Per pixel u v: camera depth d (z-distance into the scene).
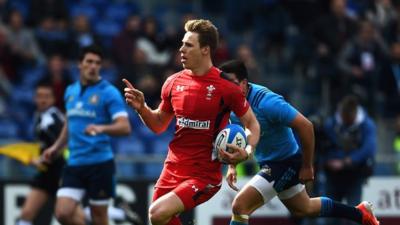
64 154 32.78
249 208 24.67
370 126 36.19
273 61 57.06
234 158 21.98
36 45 50.38
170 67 49.25
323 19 53.03
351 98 36.00
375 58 52.34
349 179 36.28
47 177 32.62
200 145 22.81
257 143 22.73
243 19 60.19
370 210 26.30
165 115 23.42
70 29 51.25
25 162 32.69
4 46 49.19
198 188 22.73
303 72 55.28
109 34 57.00
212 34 22.61
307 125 24.03
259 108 24.19
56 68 44.62
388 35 55.91
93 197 30.20
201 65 22.66
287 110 24.00
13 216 37.38
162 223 22.55
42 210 37.28
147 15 59.22
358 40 52.03
